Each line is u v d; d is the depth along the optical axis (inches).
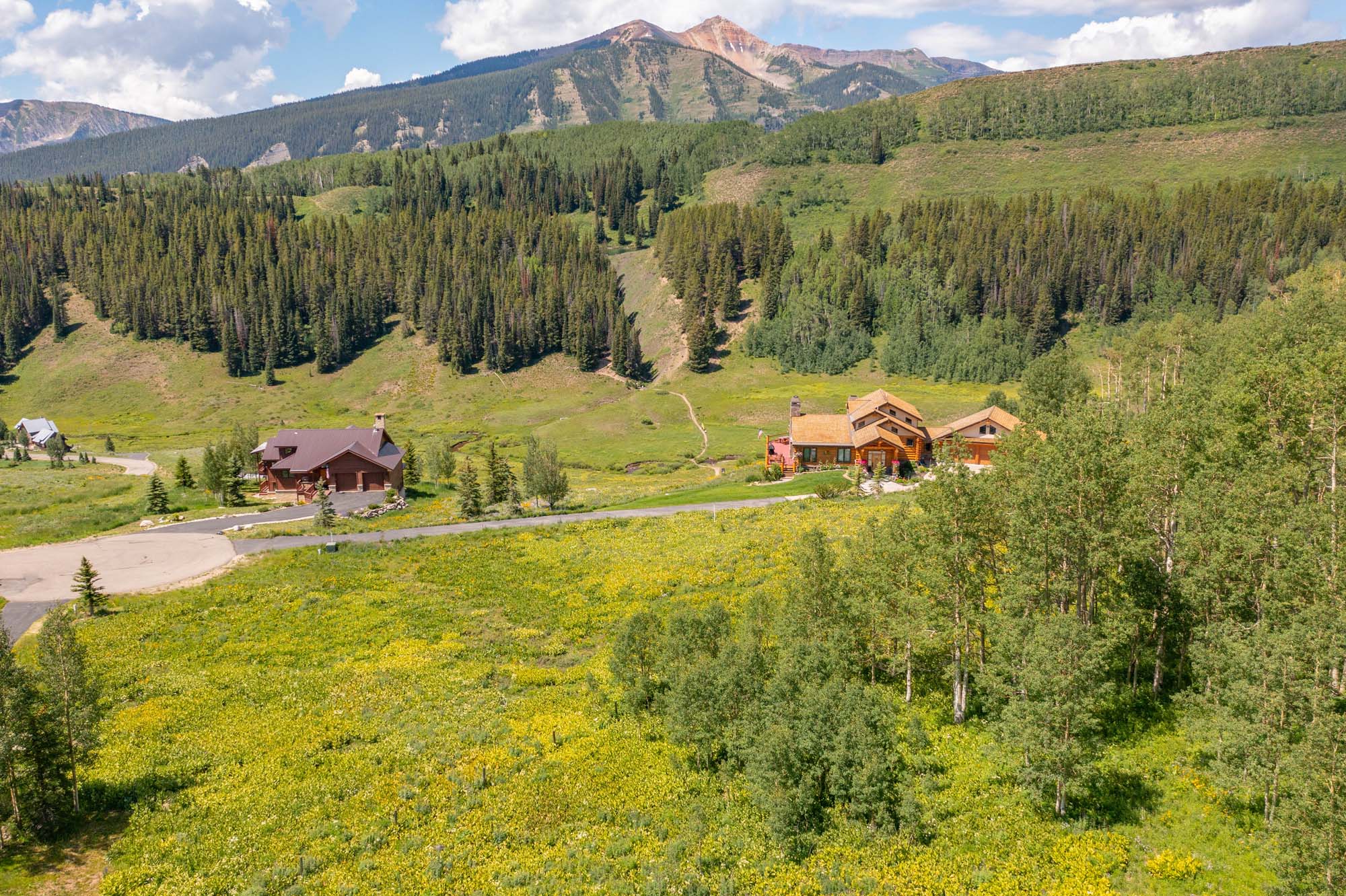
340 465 4084.6
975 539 1445.6
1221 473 1566.2
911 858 1098.1
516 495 3634.4
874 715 1240.8
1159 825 1154.7
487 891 1043.3
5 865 1096.8
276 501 3878.0
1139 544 1368.1
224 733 1489.9
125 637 1991.9
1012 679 1371.8
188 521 3400.6
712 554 2539.4
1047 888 1034.7
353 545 2869.1
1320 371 1700.3
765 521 2898.6
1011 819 1184.8
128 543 2972.4
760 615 1674.5
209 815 1223.5
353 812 1229.1
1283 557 1323.8
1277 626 1268.5
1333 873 946.7
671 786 1291.8
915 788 1261.1
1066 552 1382.9
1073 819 1181.1
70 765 1206.9
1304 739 1133.1
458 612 2176.4
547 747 1434.5
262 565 2637.8
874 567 1595.7
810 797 1168.8
